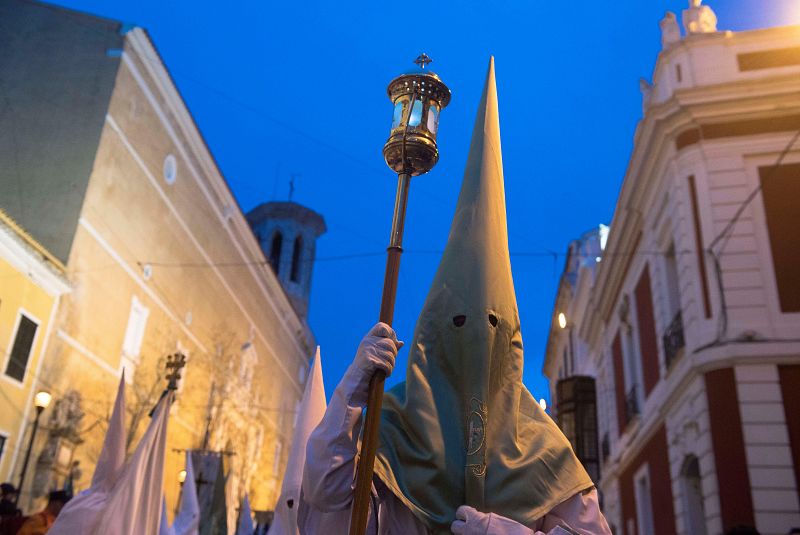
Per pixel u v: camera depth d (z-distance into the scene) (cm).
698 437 1157
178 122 2767
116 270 2350
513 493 262
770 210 1209
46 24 2442
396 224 289
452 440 269
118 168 2375
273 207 5466
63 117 2305
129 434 2378
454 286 293
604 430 2133
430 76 301
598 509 272
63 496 596
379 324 271
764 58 1318
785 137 1248
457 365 283
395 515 261
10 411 1816
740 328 1129
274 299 4069
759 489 1031
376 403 254
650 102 1443
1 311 1788
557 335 3350
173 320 2767
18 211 2172
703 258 1208
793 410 1067
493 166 319
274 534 527
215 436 3188
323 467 251
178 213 2812
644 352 1592
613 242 1831
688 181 1276
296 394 4647
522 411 299
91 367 2184
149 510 556
